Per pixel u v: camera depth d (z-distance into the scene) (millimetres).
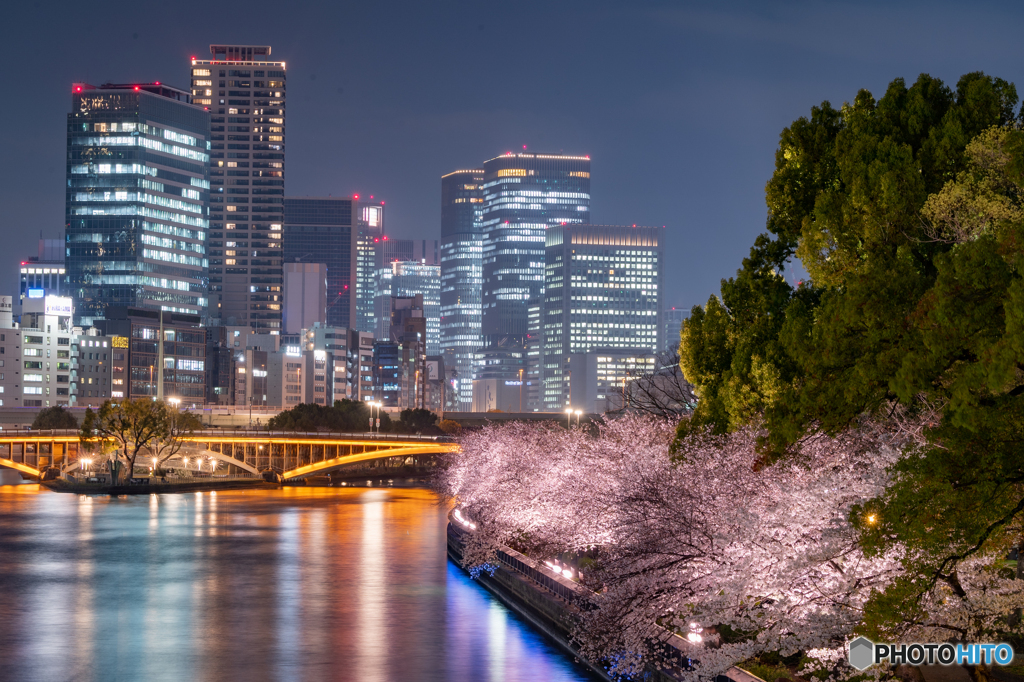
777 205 46188
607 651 39938
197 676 50125
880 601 27938
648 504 38562
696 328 50000
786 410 35219
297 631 60625
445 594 73562
